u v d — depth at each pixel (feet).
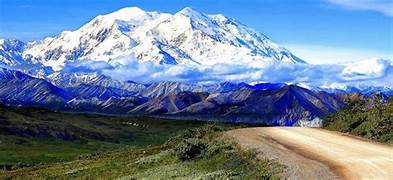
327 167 108.27
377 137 166.20
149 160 179.93
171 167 157.79
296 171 105.81
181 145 167.84
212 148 159.33
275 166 115.03
